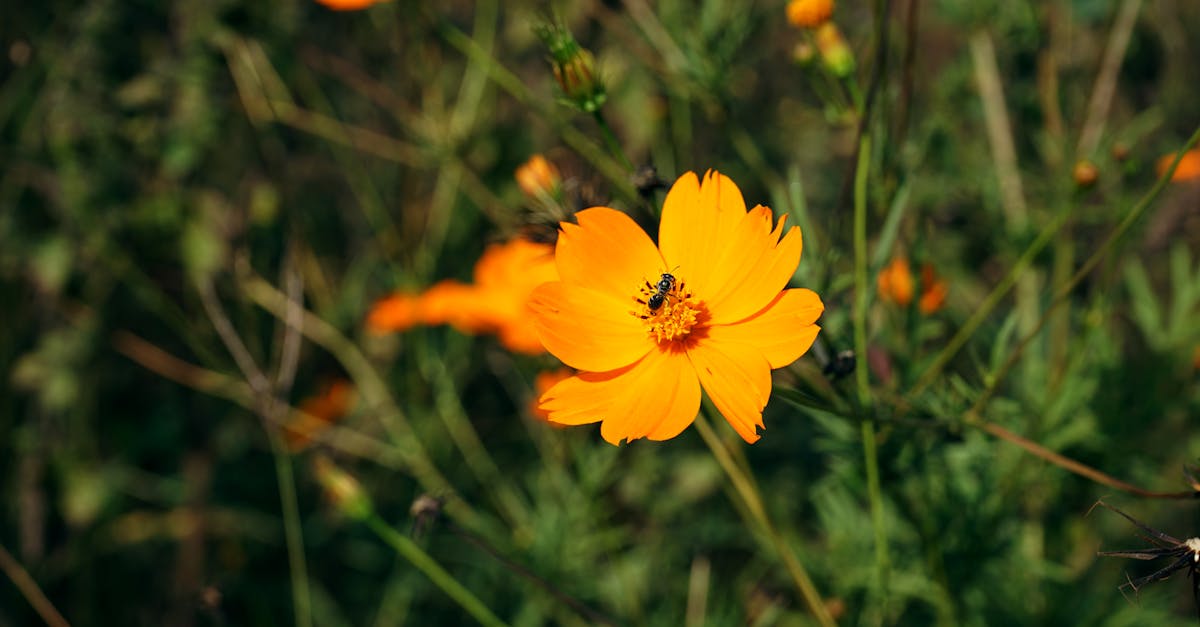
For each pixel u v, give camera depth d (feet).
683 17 1.56
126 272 1.66
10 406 1.70
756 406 1.04
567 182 1.22
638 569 1.58
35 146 1.69
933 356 1.35
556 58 1.16
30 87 1.70
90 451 1.71
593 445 1.62
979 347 1.50
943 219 1.64
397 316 1.62
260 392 1.46
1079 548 1.49
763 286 1.08
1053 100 1.56
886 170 1.30
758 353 1.06
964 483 1.37
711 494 1.66
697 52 1.49
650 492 1.63
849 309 1.20
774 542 1.24
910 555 1.39
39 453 1.68
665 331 1.09
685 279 1.12
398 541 1.31
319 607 1.71
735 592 1.55
